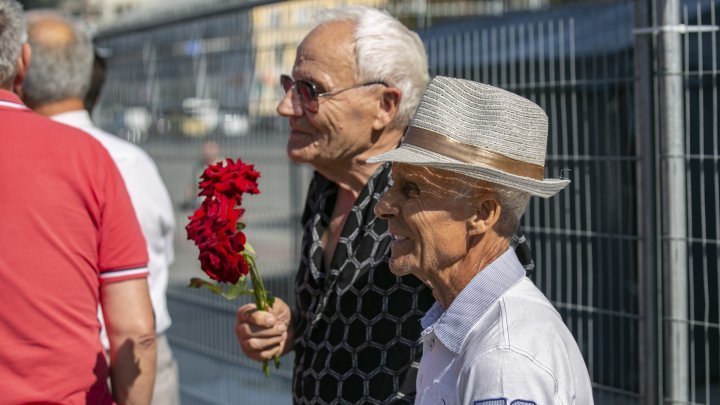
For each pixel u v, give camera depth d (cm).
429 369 186
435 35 379
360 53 255
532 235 338
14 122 244
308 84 258
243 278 256
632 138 304
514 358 166
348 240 254
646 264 290
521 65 340
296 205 426
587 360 315
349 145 259
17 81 271
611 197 310
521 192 182
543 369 166
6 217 237
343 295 251
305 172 420
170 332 536
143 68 551
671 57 282
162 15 552
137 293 258
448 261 184
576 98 321
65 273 242
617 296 308
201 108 490
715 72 282
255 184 232
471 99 182
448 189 180
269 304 263
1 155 239
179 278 525
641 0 292
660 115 286
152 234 351
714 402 287
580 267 320
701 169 285
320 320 259
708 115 287
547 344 169
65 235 243
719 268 281
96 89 395
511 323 172
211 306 493
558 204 328
